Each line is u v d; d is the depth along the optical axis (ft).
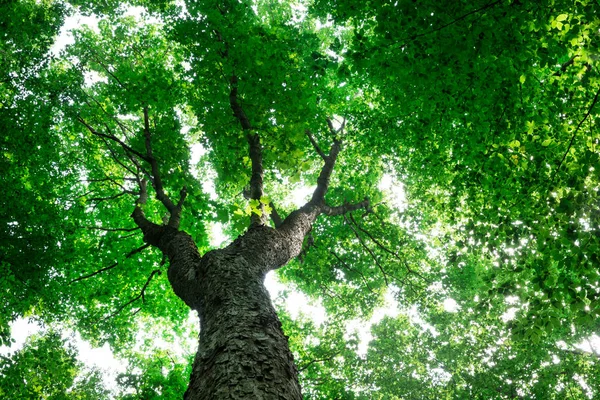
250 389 8.01
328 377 39.27
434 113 23.34
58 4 35.63
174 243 18.43
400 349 44.32
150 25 37.99
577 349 39.70
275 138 23.57
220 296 12.31
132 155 30.96
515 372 38.50
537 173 19.66
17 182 30.17
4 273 27.73
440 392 41.50
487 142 21.57
